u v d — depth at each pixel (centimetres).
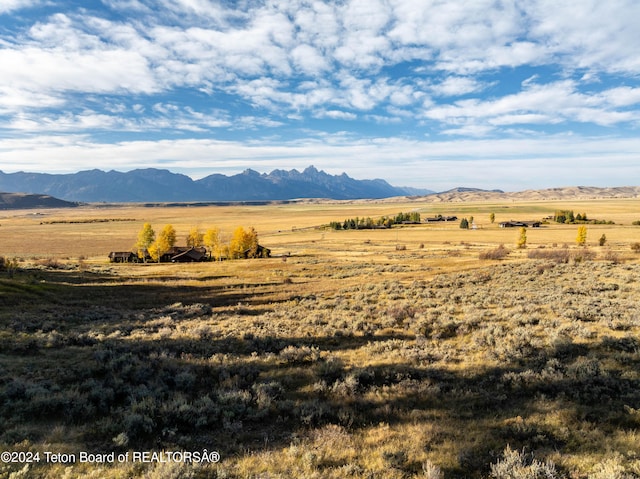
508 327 1716
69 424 913
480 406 1014
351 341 1709
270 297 3462
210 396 1090
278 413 998
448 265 5809
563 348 1333
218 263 8712
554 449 782
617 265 3725
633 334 1449
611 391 1030
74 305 3089
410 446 816
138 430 873
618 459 711
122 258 10475
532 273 3634
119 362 1342
